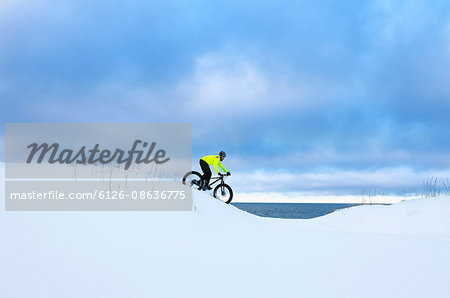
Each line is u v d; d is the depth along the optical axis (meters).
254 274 3.82
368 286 3.59
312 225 9.70
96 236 4.05
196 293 3.23
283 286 3.52
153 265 3.71
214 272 3.78
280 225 9.04
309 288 3.49
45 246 3.60
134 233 4.38
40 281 3.06
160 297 3.09
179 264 3.86
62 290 2.99
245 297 3.21
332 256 4.69
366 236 6.32
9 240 3.55
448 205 9.36
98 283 3.18
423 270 4.17
